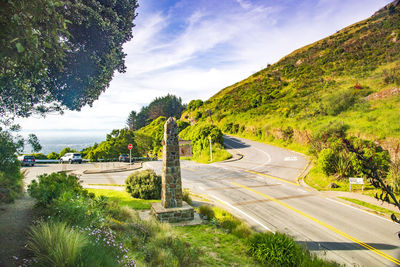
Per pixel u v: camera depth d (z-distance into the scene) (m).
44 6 3.18
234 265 6.30
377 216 10.60
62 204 6.16
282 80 73.62
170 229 8.25
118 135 45.75
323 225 9.72
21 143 10.98
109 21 8.02
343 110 32.09
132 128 124.06
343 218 10.44
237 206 12.31
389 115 23.27
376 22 68.94
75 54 7.65
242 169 23.67
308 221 10.17
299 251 6.88
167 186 10.33
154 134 67.25
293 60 87.31
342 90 35.94
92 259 4.15
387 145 18.16
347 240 8.37
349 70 51.69
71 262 3.96
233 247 7.52
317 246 7.95
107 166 31.56
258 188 15.97
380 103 28.56
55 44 3.68
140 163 36.81
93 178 21.17
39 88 8.15
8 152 10.23
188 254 6.37
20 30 2.93
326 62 65.88
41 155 44.12
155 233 7.38
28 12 2.94
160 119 94.62
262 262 6.60
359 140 17.16
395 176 13.12
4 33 2.84
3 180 8.98
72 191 8.09
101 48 8.20
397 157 15.32
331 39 85.62
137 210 10.90
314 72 63.50
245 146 39.03
